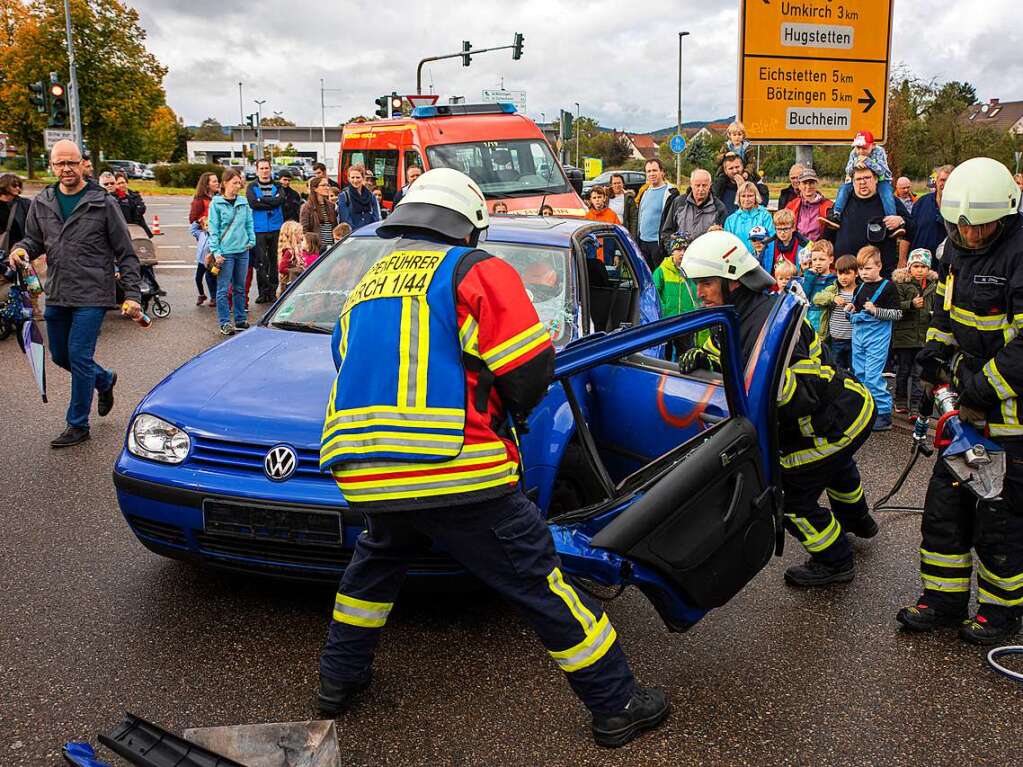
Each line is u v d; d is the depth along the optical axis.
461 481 2.67
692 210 9.11
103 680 3.34
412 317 2.69
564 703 3.23
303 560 3.53
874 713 3.17
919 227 7.75
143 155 57.81
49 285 5.94
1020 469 3.46
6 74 49.31
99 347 9.41
